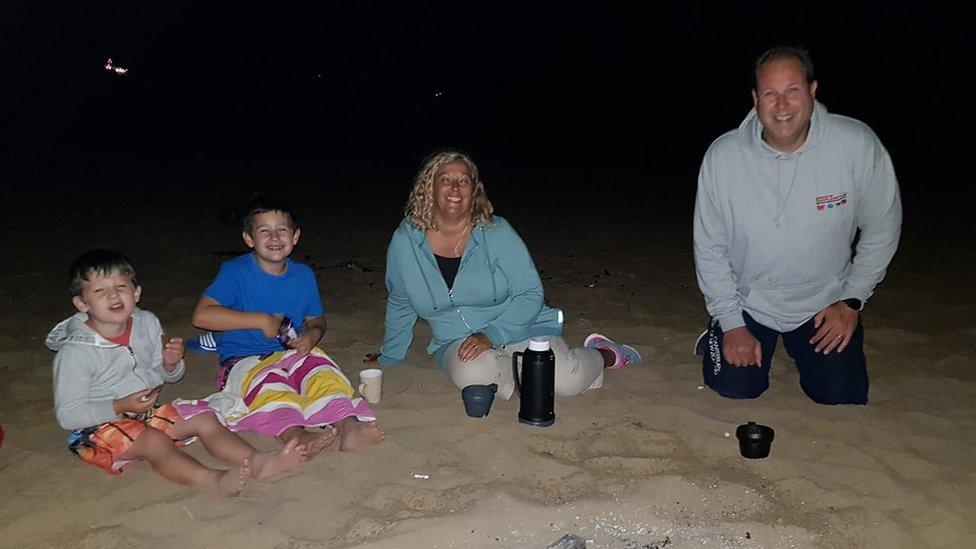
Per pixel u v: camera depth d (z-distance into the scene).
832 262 4.08
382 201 10.37
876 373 4.69
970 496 3.40
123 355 3.63
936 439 3.85
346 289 6.39
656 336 5.34
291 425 3.77
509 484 3.50
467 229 4.34
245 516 3.23
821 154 3.88
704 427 4.02
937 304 5.96
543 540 3.11
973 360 4.87
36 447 3.82
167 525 3.19
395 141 17.73
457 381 4.31
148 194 10.48
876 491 3.45
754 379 4.26
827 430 4.00
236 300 4.20
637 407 4.23
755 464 3.67
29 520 3.21
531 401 3.98
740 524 3.18
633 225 8.98
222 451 3.56
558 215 9.60
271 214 4.09
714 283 4.23
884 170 3.91
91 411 3.46
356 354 5.02
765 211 3.99
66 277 6.53
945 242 7.97
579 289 6.39
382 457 3.71
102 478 3.51
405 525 3.16
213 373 4.68
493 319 4.48
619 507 3.30
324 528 3.18
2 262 6.97
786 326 4.24
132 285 3.62
